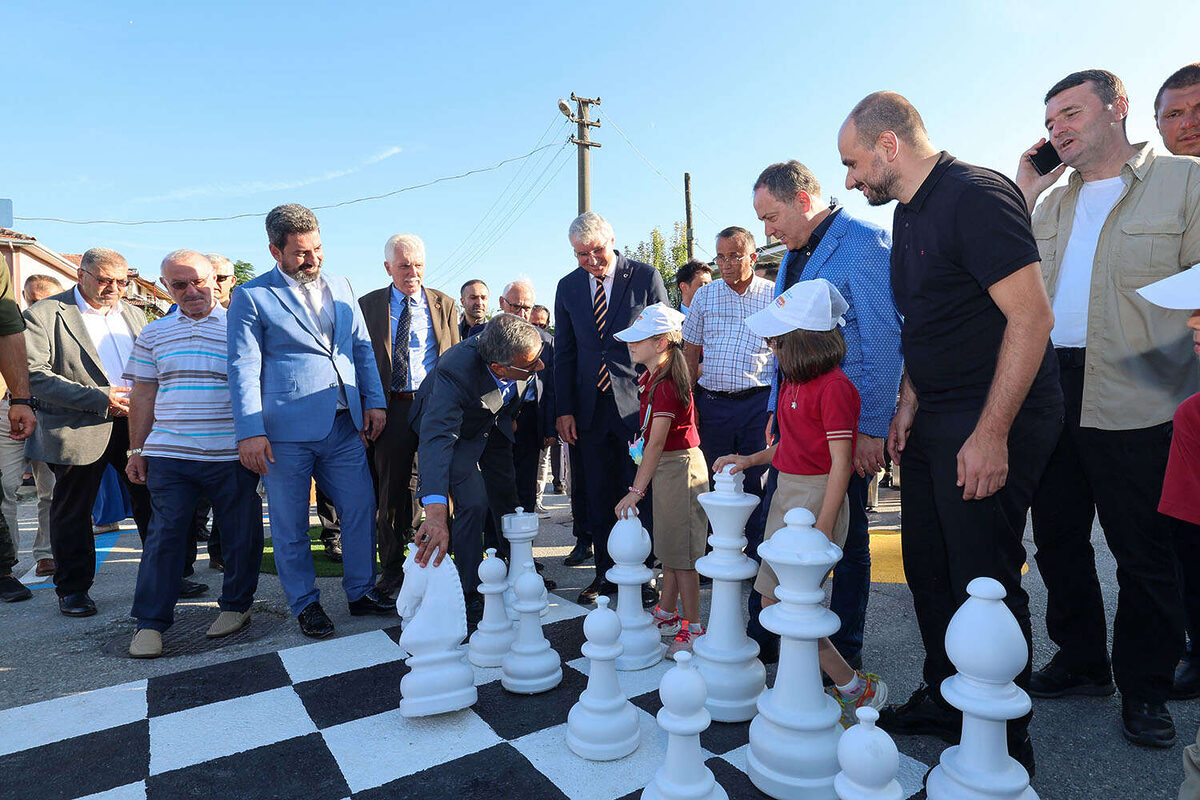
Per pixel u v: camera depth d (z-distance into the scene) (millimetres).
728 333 3422
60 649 2865
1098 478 2062
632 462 3494
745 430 3383
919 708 1975
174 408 2871
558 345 3625
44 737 2078
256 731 2094
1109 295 2080
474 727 2105
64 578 3326
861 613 2365
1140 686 1965
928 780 1589
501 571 2621
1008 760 1501
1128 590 1981
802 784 1669
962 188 1636
